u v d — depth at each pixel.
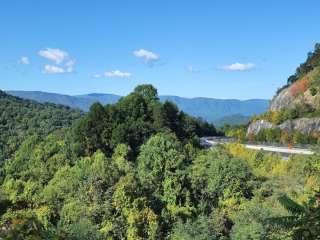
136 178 49.53
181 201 52.00
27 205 51.69
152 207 49.81
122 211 46.12
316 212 7.68
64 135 74.38
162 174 54.31
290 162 56.44
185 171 54.09
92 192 47.81
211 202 52.50
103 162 53.56
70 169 56.84
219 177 52.38
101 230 44.12
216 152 60.69
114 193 47.03
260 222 37.38
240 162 54.94
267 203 44.62
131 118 70.38
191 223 44.94
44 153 68.00
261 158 62.34
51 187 53.16
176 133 75.31
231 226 45.34
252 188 51.38
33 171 64.69
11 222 16.34
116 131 66.06
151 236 45.03
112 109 70.62
